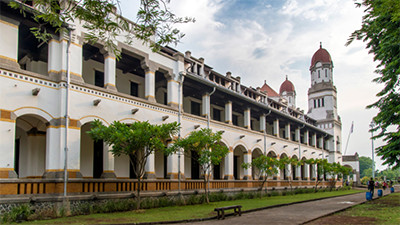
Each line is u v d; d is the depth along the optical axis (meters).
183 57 20.42
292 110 37.28
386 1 9.80
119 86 19.56
